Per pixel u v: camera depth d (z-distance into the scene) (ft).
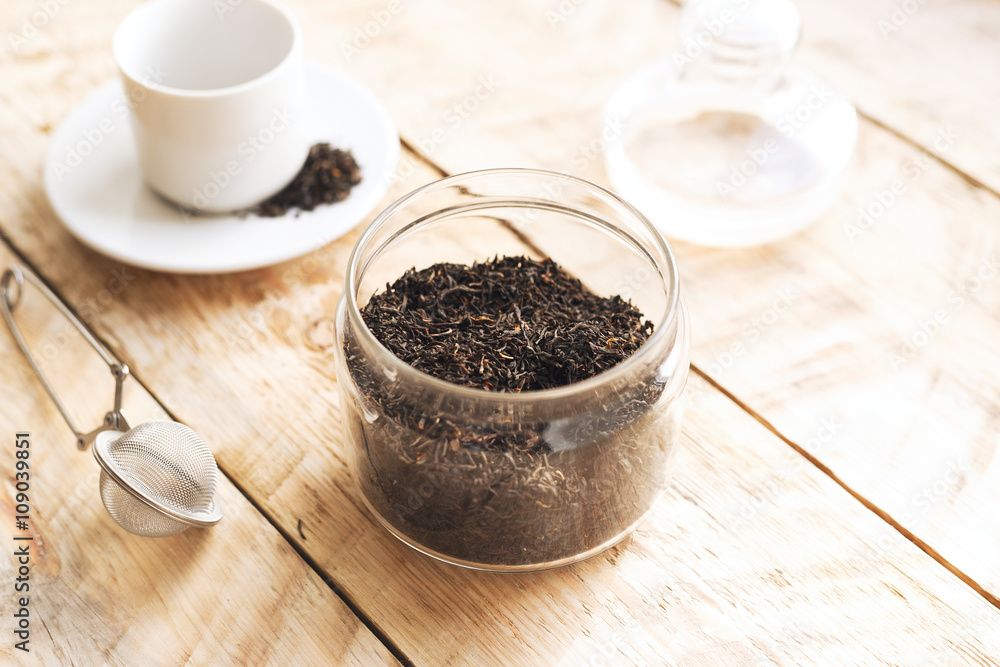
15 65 2.29
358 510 1.83
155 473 1.74
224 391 1.93
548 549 1.70
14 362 1.94
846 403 1.92
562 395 1.57
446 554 1.72
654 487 1.74
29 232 2.08
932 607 1.76
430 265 1.87
